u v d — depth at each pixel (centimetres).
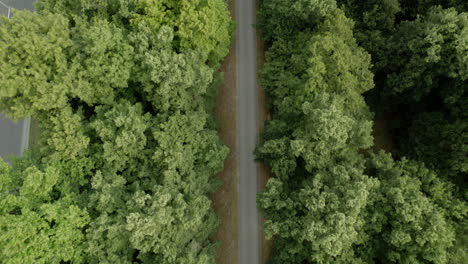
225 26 3234
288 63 3328
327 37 2647
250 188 3591
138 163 2602
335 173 2338
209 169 2962
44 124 2423
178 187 2473
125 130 2302
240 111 3822
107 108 2527
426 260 2378
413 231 2305
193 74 2567
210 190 3061
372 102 3634
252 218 3509
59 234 2002
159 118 2669
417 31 2878
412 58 2830
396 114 3862
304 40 3231
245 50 4025
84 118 2572
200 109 2859
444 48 2641
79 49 2369
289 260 2756
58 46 2172
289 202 2495
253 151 3488
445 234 2269
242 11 4166
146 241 2188
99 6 2656
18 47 2108
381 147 3816
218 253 3400
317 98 2509
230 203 3544
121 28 2673
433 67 2812
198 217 2342
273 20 3388
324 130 2259
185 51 2703
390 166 2644
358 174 2314
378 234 2564
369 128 2562
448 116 2991
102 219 2106
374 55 3297
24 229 1867
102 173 2495
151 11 2645
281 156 2855
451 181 2972
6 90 2112
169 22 2783
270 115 3800
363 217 2472
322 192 2227
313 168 2589
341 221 2038
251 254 3416
